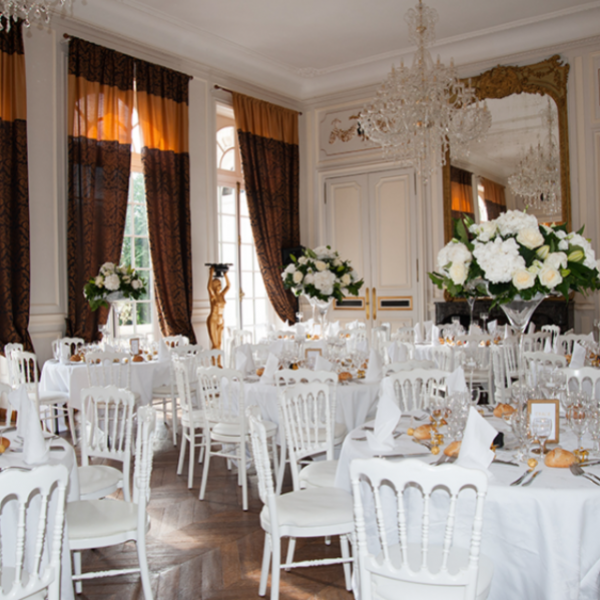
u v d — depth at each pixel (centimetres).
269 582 293
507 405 289
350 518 254
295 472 309
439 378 352
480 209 844
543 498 192
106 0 678
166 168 749
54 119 646
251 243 945
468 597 175
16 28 605
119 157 693
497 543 201
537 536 194
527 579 196
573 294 764
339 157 971
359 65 911
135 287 624
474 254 248
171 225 755
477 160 844
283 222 942
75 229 653
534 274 242
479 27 791
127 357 504
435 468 174
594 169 770
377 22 761
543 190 802
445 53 857
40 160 635
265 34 790
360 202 955
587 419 234
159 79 742
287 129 948
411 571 180
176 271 758
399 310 923
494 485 199
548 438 234
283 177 941
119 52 696
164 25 746
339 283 559
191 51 801
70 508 264
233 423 411
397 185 921
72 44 652
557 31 784
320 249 576
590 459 225
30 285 622
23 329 603
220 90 851
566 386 317
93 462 493
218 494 421
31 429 244
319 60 889
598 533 191
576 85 780
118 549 334
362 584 189
